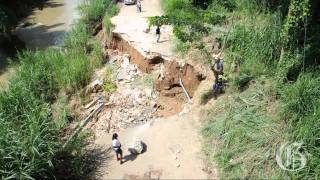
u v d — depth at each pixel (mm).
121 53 23750
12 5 34906
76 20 32000
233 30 19984
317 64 16531
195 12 23703
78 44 25109
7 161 13461
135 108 18969
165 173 14992
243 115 15891
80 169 15125
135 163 15656
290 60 16641
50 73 21688
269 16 20266
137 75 21234
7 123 15000
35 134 14039
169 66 20031
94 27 28031
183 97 19141
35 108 16297
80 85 21062
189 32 20781
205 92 18281
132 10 29734
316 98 14672
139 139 16875
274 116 15375
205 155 15461
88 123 18438
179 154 15773
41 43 29750
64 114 18266
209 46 20016
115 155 16281
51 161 14172
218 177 14406
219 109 16938
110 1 31031
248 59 18453
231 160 14664
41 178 14188
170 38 22422
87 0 33625
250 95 16719
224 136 15547
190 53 19953
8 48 28812
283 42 16625
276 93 16031
